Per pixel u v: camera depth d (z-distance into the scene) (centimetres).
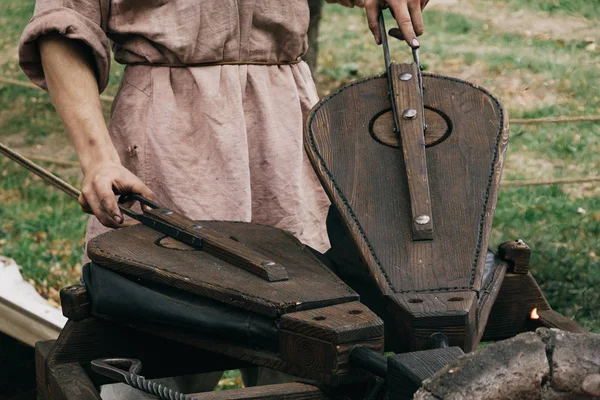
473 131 174
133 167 204
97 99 193
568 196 565
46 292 462
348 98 183
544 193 567
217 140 199
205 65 202
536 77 782
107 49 197
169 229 165
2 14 956
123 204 180
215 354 173
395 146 172
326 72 805
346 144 173
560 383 119
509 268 181
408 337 138
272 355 140
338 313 136
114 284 155
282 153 208
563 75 781
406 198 162
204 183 201
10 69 809
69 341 166
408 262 150
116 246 162
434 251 152
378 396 133
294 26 208
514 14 925
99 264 160
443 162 168
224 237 161
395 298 141
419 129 171
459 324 136
